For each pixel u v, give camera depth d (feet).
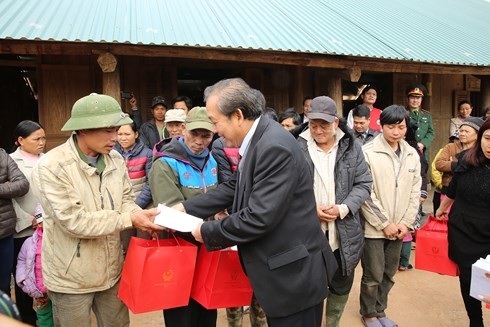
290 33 18.62
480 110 26.03
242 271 6.97
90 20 15.72
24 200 10.36
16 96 26.66
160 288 6.52
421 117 19.85
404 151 10.12
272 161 5.94
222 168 9.70
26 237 10.50
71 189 6.36
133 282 6.51
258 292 6.24
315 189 9.01
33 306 11.00
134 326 10.66
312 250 6.40
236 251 6.93
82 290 6.68
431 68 21.44
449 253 8.91
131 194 7.64
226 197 7.51
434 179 15.26
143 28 15.72
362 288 10.16
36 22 14.61
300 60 17.83
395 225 9.80
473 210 8.36
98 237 6.62
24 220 10.35
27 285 8.87
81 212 6.35
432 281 13.43
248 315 11.12
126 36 14.67
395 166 10.00
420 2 32.55
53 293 6.83
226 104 6.09
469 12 33.81
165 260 6.49
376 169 9.96
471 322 8.96
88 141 6.48
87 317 6.88
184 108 14.88
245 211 5.99
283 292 6.15
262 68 22.50
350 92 29.30
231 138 6.40
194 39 15.57
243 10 20.62
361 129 14.40
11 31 13.56
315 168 9.00
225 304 7.00
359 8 26.23
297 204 6.25
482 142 7.96
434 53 20.95
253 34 17.37
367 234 9.67
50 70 18.01
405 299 12.14
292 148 6.15
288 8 22.57
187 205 7.41
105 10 17.11
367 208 9.55
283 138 6.15
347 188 8.96
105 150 6.55
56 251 6.63
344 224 8.82
